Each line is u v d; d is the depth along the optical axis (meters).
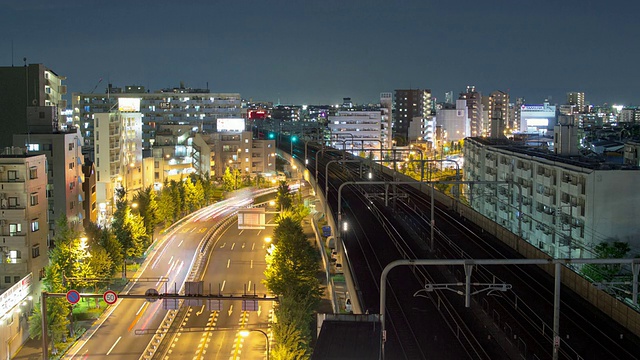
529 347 36.41
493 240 65.88
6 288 61.88
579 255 66.06
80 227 84.19
